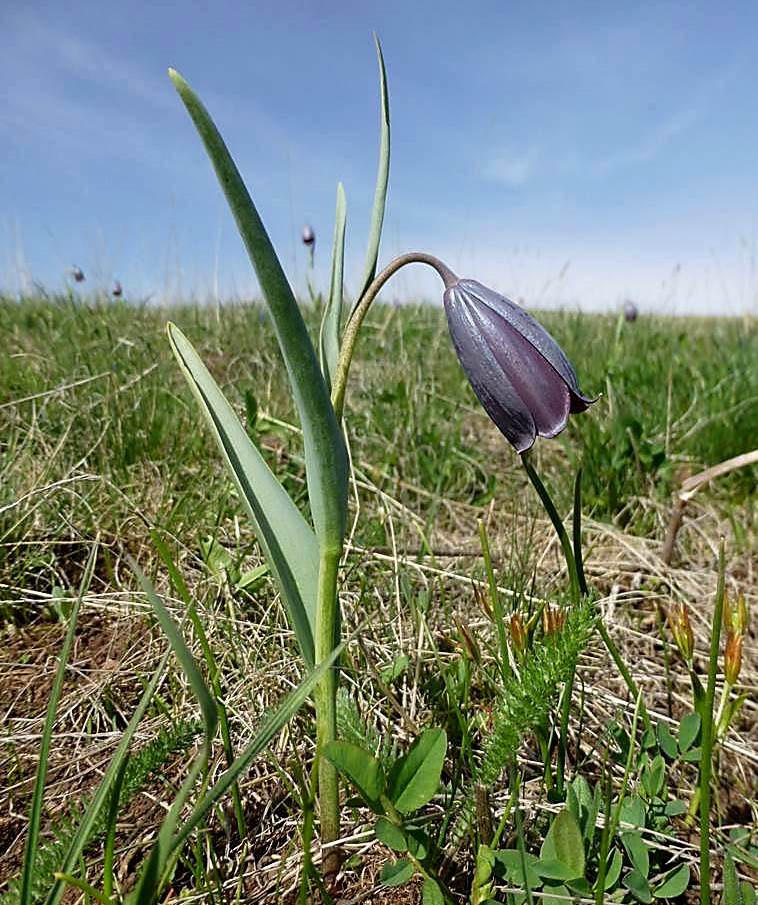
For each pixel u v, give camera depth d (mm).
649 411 354
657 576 234
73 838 89
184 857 125
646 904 110
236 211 90
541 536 263
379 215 118
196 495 246
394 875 109
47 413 279
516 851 109
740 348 462
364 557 211
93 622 195
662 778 134
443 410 355
